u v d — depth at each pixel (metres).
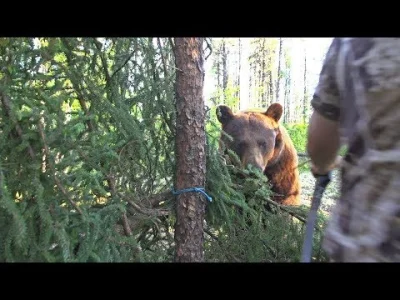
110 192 2.29
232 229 2.87
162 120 2.75
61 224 1.77
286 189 4.52
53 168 1.82
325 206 3.85
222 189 2.88
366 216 1.16
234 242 2.88
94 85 2.25
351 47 1.24
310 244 1.57
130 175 2.55
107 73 2.42
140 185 2.63
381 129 1.13
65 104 2.43
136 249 2.22
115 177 2.36
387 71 1.11
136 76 2.58
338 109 1.40
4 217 1.73
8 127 1.78
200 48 2.61
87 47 2.23
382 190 1.13
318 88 1.43
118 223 2.44
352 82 1.21
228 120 4.41
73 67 2.18
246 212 2.94
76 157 2.04
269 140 4.22
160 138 2.78
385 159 1.12
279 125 4.64
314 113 1.49
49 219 1.72
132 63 2.56
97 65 2.39
